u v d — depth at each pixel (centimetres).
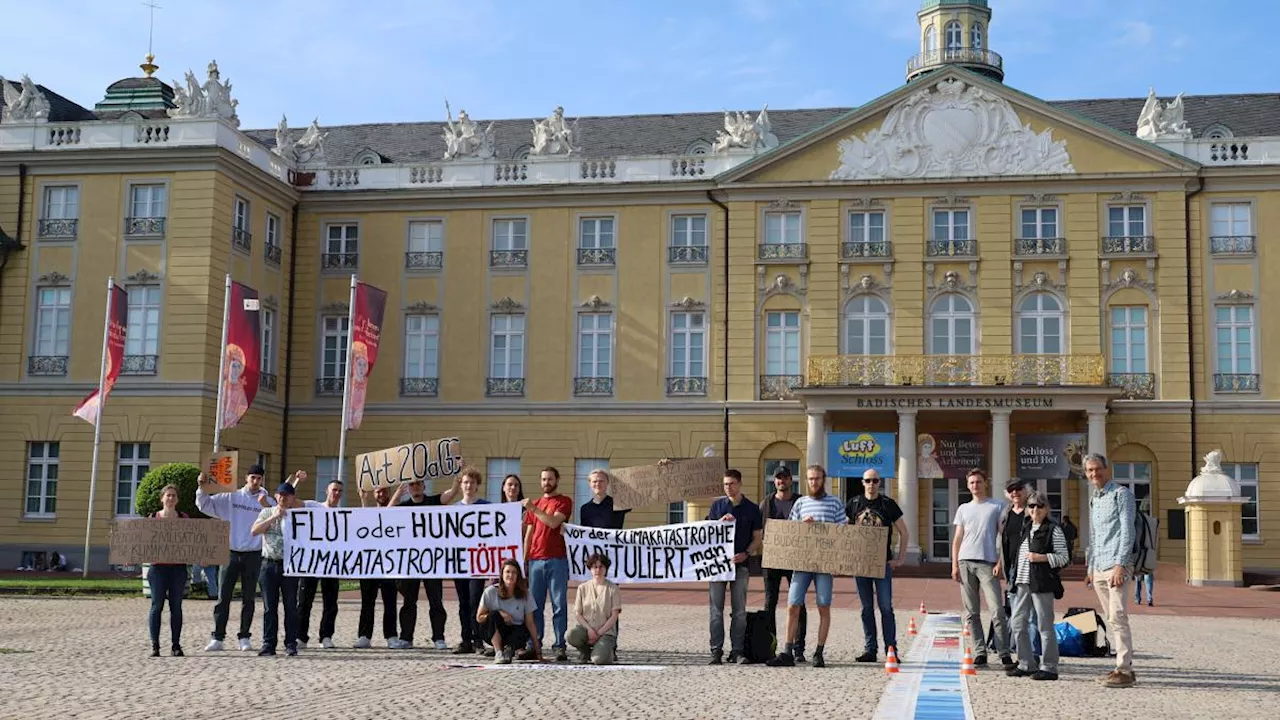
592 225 4872
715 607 1769
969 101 4691
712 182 4769
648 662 1770
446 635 2172
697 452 4719
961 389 4394
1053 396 4372
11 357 4509
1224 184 4572
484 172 4922
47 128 4566
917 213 4691
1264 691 1516
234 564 1852
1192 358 4541
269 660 1764
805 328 4709
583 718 1255
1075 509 4497
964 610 1755
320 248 4981
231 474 2347
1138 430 4531
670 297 4791
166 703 1349
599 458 4778
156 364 4403
